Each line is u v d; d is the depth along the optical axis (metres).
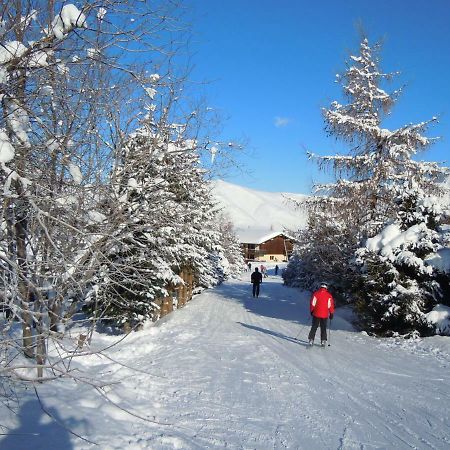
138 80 6.31
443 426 6.48
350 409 7.20
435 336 13.26
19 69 5.21
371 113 21.11
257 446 5.70
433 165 20.08
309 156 21.09
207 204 19.16
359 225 20.33
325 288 12.49
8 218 5.27
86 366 9.19
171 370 9.53
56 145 5.58
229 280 52.91
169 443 5.66
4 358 4.95
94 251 5.77
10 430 5.69
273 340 13.52
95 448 5.36
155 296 13.99
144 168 7.91
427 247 14.00
